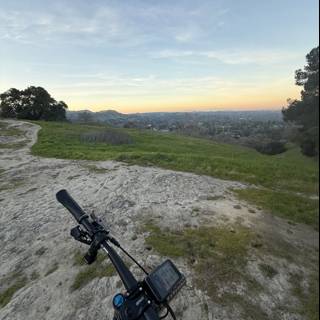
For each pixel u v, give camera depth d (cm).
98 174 1552
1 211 1120
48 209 1088
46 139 3122
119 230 868
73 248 797
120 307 184
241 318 545
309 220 972
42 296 629
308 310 571
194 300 577
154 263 684
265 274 669
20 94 6344
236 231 851
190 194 1172
